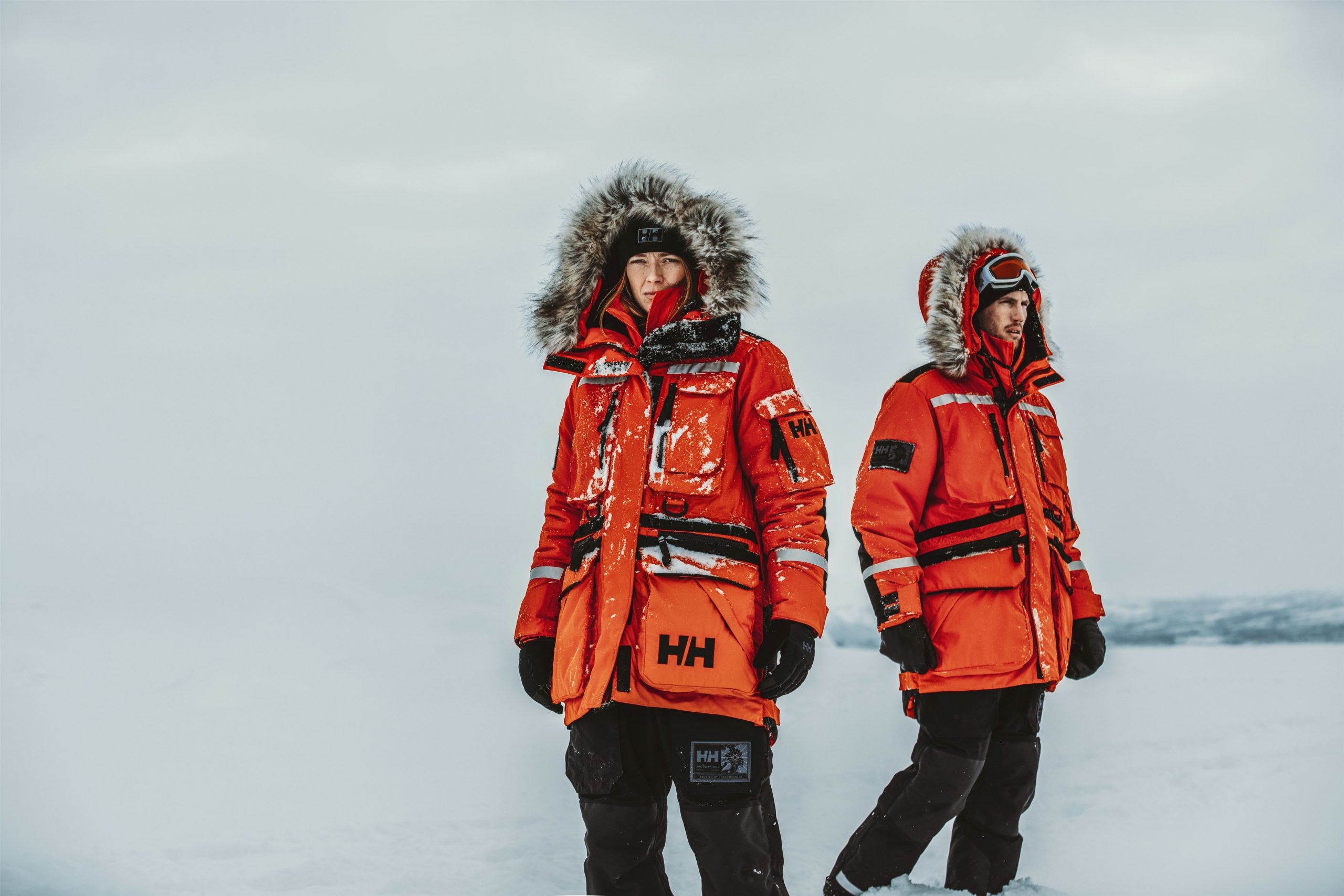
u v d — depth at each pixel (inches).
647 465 111.4
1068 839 171.5
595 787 111.0
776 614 108.1
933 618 141.6
